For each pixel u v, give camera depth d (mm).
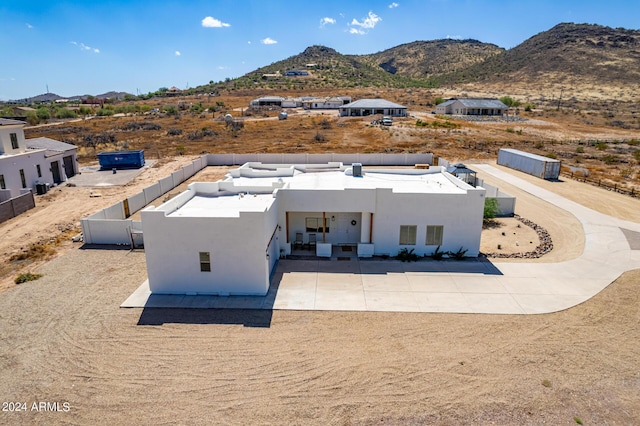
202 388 11938
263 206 19422
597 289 17906
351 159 46812
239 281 17312
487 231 25594
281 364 12961
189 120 85312
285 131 69438
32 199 29906
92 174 41469
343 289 17828
